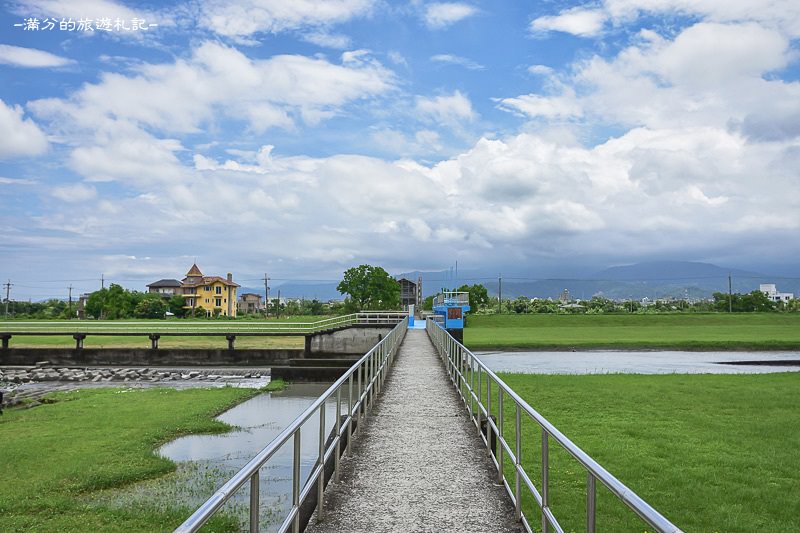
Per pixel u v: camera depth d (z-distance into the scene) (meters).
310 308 116.44
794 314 94.25
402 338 36.38
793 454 12.48
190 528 2.74
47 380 40.03
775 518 8.93
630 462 11.86
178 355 46.94
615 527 8.33
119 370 43.31
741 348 54.38
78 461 15.20
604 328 78.81
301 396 30.11
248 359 47.19
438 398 14.51
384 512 6.73
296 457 5.34
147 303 91.06
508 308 111.38
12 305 110.31
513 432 14.73
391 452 9.41
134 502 11.97
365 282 85.94
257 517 4.02
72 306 103.94
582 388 22.67
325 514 6.66
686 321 88.06
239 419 22.94
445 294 54.78
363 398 11.72
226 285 111.19
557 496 9.73
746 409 18.06
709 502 9.55
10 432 19.56
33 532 10.27
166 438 18.64
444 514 6.67
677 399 19.97
